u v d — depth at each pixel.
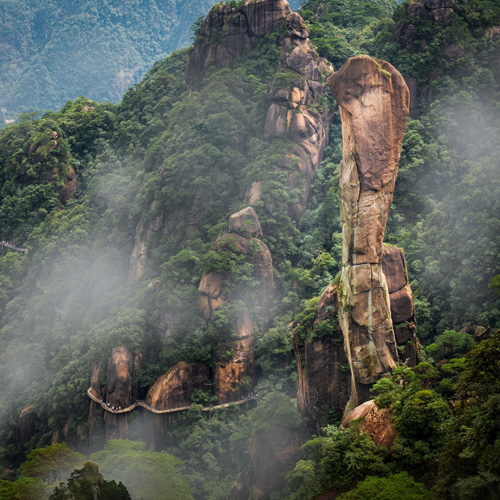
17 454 121.94
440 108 139.38
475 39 148.75
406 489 58.97
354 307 75.56
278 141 133.38
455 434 59.97
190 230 132.88
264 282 118.50
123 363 113.81
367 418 69.62
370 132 71.50
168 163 140.12
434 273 108.50
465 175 123.62
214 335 113.06
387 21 169.12
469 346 79.81
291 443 76.12
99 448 112.00
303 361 86.38
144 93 182.88
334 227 127.56
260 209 126.62
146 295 123.25
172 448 106.62
